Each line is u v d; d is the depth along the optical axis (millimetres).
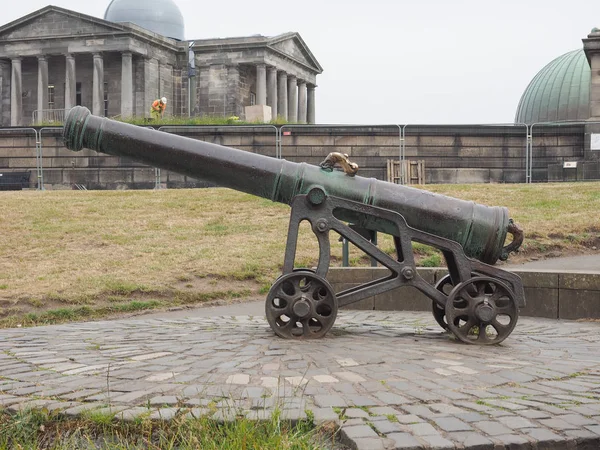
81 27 65500
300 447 3865
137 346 6543
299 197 7031
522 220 17766
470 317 6867
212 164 7309
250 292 12656
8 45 67312
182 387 4898
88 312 11094
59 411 4418
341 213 7203
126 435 4223
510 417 4297
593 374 5504
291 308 6801
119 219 18891
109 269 13617
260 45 67062
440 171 31703
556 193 21609
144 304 11484
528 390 4945
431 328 8234
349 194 7188
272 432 4039
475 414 4359
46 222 18453
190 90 69188
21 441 4281
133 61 67375
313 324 7039
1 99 69688
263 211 19750
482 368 5582
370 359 5781
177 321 9195
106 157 33844
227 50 68312
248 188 7340
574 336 7898
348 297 6961
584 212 18641
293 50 74625
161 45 68188
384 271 10742
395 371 5398
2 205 20750
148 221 18594
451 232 7242
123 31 64188
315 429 4105
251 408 4414
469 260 7035
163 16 77062
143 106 66875
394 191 7266
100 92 64938
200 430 4066
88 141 7328
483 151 31578
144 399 4652
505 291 6910
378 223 7184
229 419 4160
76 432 4270
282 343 6496
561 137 31047
